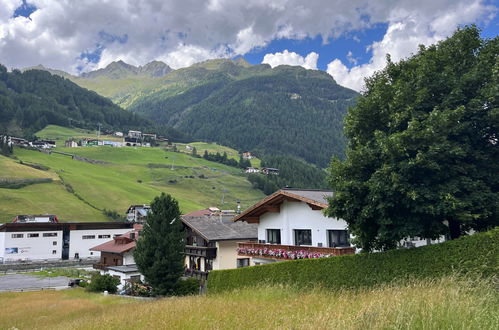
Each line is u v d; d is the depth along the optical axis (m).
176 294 34.47
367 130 17.94
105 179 136.25
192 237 44.06
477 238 13.29
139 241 35.84
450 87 15.80
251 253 31.12
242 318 11.35
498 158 15.58
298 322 9.54
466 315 7.62
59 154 166.12
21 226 74.38
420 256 14.98
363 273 17.20
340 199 16.72
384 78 18.11
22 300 37.69
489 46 16.67
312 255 26.05
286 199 30.19
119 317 16.36
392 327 7.50
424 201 14.87
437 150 14.11
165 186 148.25
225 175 180.88
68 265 74.00
